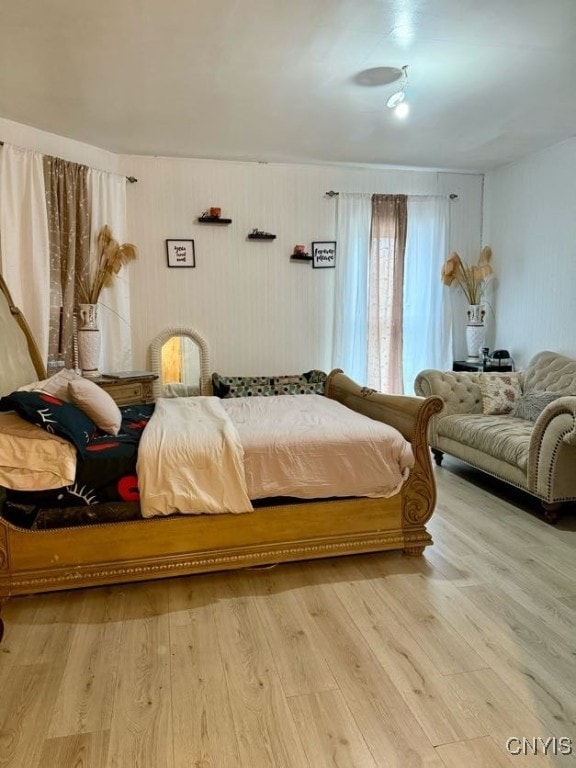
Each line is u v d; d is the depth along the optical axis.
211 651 1.92
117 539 2.32
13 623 2.10
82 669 1.82
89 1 2.23
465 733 1.54
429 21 2.40
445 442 4.09
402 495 2.63
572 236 4.16
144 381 4.23
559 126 3.83
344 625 2.07
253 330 4.88
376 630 2.04
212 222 4.61
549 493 3.01
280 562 2.54
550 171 4.35
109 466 2.31
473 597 2.28
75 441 2.28
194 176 4.58
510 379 4.21
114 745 1.50
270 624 2.08
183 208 4.59
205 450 2.38
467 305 5.37
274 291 4.89
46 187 3.71
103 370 4.32
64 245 3.87
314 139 4.06
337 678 1.77
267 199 4.76
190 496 2.31
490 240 5.21
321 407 3.31
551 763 1.43
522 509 3.31
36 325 3.66
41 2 2.24
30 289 3.62
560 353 4.34
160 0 2.23
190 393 4.79
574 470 3.00
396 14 2.35
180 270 4.64
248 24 2.43
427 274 5.14
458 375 4.27
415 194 5.09
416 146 4.29
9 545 2.24
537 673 1.79
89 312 3.98
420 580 2.43
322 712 1.62
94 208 4.09
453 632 2.02
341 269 4.92
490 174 5.16
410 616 2.13
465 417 3.97
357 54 2.72
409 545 2.64
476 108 3.46
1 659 1.87
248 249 4.78
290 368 5.02
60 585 2.26
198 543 2.40
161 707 1.64
